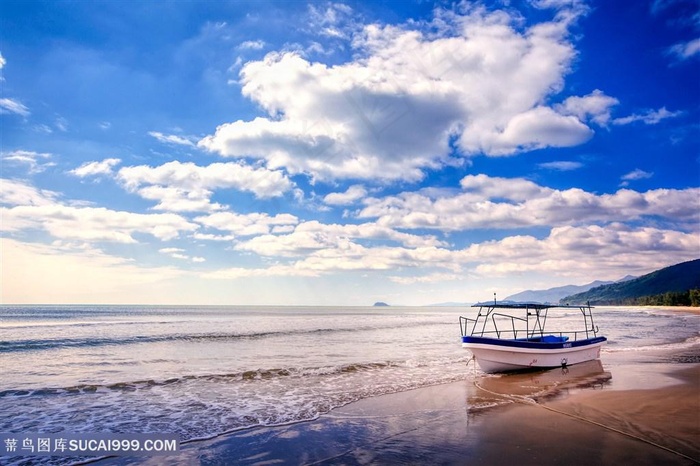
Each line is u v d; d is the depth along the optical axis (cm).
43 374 1731
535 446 840
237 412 1141
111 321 5878
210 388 1455
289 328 4622
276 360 2158
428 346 2895
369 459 789
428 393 1377
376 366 1956
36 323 5278
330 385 1515
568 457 775
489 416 1077
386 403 1240
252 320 6656
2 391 1386
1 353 2408
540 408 1148
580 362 1970
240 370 1828
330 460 789
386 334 3978
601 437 888
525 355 1756
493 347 1717
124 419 1073
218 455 821
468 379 1642
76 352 2455
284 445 877
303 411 1151
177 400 1278
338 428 991
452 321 6869
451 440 891
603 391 1355
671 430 931
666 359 2172
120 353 2411
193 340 3141
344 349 2680
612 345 2950
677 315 9506
